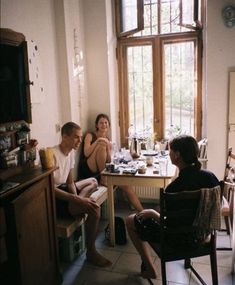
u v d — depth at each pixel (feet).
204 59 11.23
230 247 8.57
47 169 6.97
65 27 10.09
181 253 6.27
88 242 8.21
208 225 5.99
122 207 11.99
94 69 11.76
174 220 6.09
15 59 6.99
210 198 5.90
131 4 11.76
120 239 9.16
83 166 11.31
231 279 7.32
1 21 7.46
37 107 9.05
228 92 10.51
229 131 10.66
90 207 7.98
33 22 8.78
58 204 8.24
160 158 9.96
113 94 12.23
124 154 10.75
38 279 6.42
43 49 9.34
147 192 11.77
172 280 7.40
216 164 11.08
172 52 11.68
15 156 6.81
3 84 6.67
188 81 11.68
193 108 11.80
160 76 11.88
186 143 6.15
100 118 11.43
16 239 5.60
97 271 7.89
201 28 11.07
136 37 11.88
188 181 6.13
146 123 12.48
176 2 11.26
